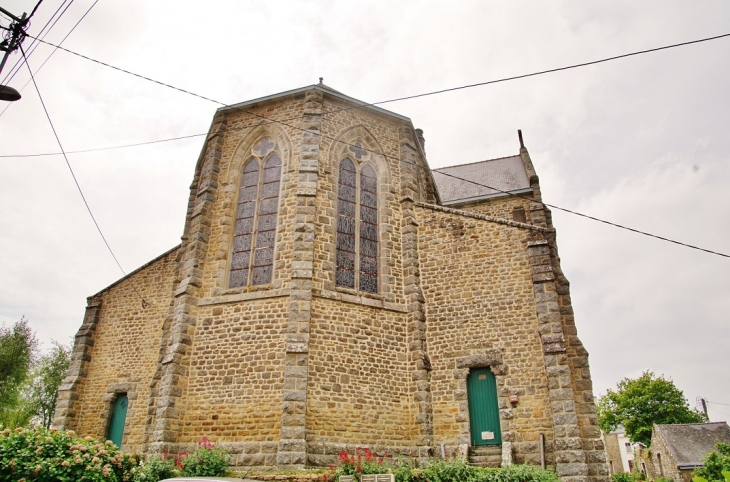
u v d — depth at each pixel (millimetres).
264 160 17906
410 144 19406
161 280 21547
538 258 16734
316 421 13922
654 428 44094
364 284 16734
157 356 20234
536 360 15758
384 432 14898
